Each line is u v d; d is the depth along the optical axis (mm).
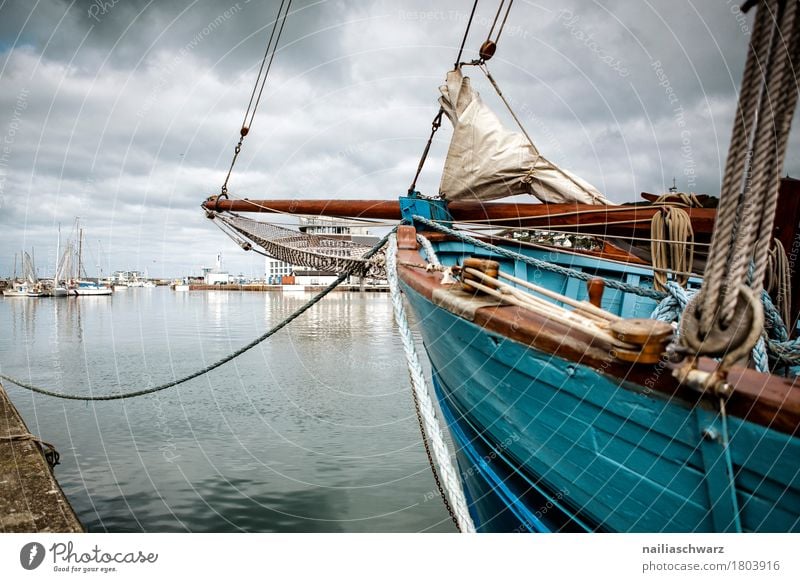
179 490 6930
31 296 67062
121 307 46312
